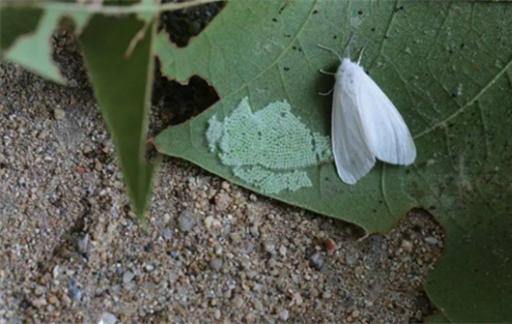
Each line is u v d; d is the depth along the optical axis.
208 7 0.24
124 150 0.21
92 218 0.23
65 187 0.24
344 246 0.24
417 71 0.24
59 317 0.23
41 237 0.23
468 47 0.24
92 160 0.24
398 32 0.24
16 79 0.24
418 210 0.24
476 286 0.24
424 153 0.24
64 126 0.24
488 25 0.24
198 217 0.24
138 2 0.22
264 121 0.24
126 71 0.22
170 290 0.23
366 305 0.24
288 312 0.24
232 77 0.23
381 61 0.24
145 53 0.22
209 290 0.23
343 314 0.24
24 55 0.22
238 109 0.24
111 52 0.22
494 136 0.24
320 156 0.24
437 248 0.24
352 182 0.24
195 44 0.23
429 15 0.24
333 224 0.24
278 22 0.23
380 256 0.24
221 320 0.23
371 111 0.24
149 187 0.22
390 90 0.24
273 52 0.24
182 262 0.24
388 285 0.24
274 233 0.24
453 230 0.24
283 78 0.24
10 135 0.24
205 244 0.24
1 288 0.23
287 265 0.24
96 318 0.23
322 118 0.24
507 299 0.23
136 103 0.21
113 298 0.23
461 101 0.24
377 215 0.24
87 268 0.23
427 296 0.24
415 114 0.24
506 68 0.24
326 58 0.24
